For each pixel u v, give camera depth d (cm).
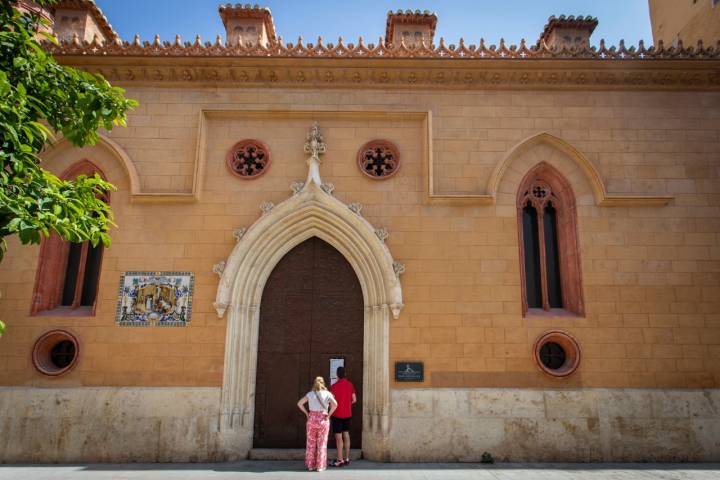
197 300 1159
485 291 1170
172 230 1197
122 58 1239
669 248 1202
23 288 1163
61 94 779
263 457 1114
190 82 1266
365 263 1195
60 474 961
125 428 1092
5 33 728
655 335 1158
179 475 951
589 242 1203
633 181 1234
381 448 1091
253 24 1579
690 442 1105
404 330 1149
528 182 1267
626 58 1245
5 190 682
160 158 1232
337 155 1243
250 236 1176
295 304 1219
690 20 1631
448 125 1252
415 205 1215
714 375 1142
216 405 1105
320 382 1022
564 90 1274
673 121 1267
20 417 1093
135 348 1134
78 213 723
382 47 1240
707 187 1235
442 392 1119
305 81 1269
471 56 1241
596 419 1110
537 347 1141
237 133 1259
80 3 1501
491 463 1074
